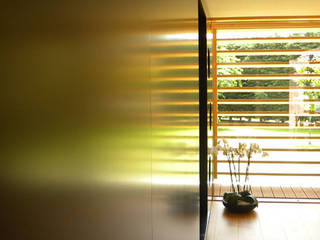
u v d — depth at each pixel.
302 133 5.08
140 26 1.17
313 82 5.02
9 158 0.51
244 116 5.16
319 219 4.33
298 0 4.11
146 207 1.26
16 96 0.52
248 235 3.89
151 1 1.32
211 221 4.34
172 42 1.73
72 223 0.69
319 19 4.91
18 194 0.53
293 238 3.80
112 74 0.90
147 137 1.27
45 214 0.60
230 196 4.65
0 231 0.49
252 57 5.11
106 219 0.87
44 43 0.59
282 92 5.09
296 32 5.01
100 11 0.82
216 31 5.12
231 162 5.19
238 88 5.15
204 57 4.05
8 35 0.50
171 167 1.71
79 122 0.72
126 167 1.02
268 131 5.13
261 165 5.17
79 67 0.72
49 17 0.60
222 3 4.23
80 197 0.73
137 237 1.14
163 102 1.54
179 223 1.93
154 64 1.37
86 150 0.75
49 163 0.61
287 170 5.12
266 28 5.06
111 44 0.89
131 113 1.07
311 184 5.11
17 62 0.52
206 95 4.05
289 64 5.05
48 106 0.60
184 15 2.10
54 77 0.62
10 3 0.51
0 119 0.49
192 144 2.46
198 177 2.89
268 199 5.09
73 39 0.69
